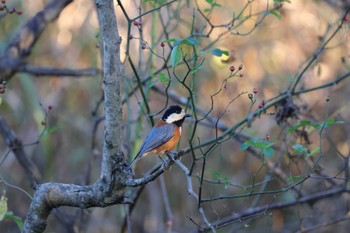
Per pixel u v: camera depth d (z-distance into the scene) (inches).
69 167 623.8
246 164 613.6
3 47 494.0
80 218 492.4
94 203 279.6
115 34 255.8
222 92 546.3
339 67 551.8
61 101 621.0
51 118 601.0
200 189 321.7
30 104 582.2
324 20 567.8
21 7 556.7
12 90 608.1
